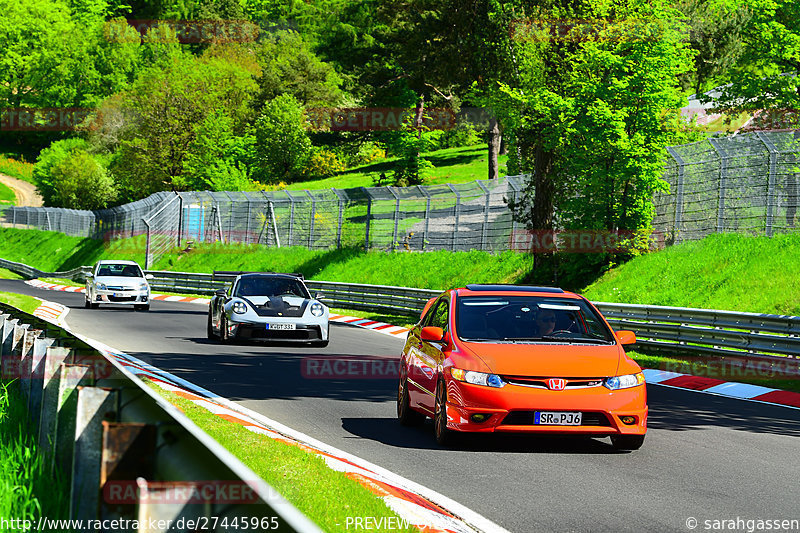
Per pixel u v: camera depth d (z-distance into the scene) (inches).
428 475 1146.0
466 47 6998.0
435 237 6314.0
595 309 1481.3
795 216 3843.5
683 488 1094.4
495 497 1027.3
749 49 5757.9
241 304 2984.7
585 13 4340.6
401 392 1589.6
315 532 371.2
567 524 910.4
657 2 4158.5
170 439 520.1
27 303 4822.8
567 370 1305.4
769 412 1847.9
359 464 1203.2
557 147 4360.2
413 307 4835.1
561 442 1421.0
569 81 4296.3
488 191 5974.4
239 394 1861.5
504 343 1375.5
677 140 4581.7
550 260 4845.0
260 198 7854.3
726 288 3617.1
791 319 2484.0
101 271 4948.3
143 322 3927.2
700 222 4227.4
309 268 7022.6
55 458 792.3
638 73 4116.6
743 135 4023.1
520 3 4933.6
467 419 1295.5
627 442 1350.9
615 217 4279.0
